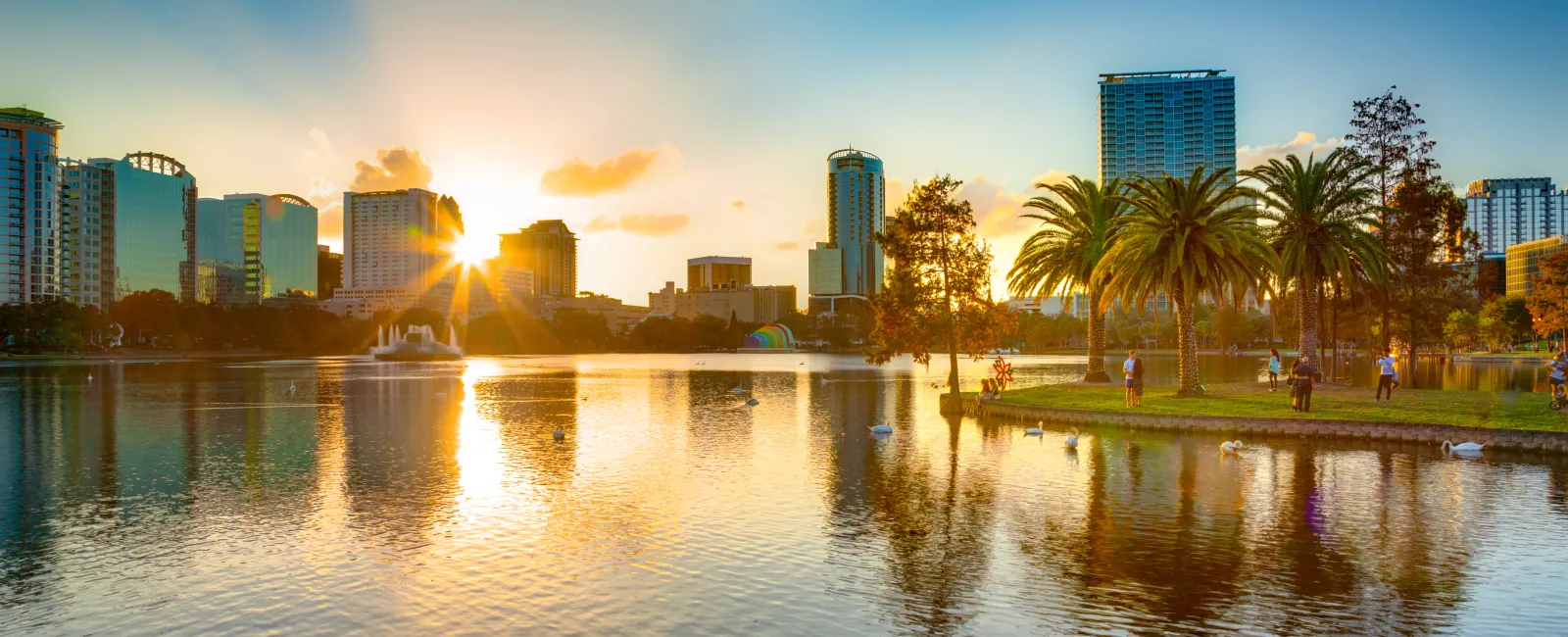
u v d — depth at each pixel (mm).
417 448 32469
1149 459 28984
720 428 39219
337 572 16016
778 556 17016
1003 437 35375
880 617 13562
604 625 13273
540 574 15875
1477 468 26578
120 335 191250
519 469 27281
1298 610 13750
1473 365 112188
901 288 46406
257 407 51656
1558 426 30953
